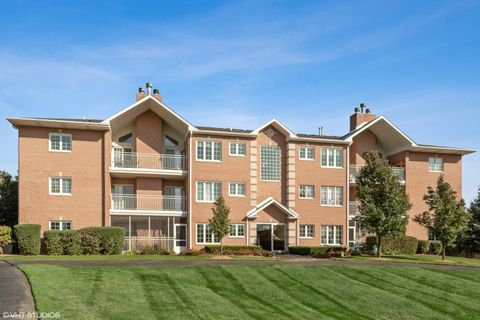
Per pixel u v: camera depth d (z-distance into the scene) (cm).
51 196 3145
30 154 3134
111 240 2988
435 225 3000
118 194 3384
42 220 3111
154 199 3469
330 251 3362
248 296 1702
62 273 1777
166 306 1441
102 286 1614
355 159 4006
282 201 3675
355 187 3975
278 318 1445
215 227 3045
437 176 3991
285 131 3691
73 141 3228
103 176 3250
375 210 2902
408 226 3828
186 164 3550
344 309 1645
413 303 1766
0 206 3984
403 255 3347
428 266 2559
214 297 1622
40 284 1542
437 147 3925
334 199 3756
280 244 3600
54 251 2884
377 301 1762
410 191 3884
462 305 1781
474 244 3741
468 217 3073
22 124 3117
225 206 3112
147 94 3588
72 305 1336
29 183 3112
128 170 3347
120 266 2077
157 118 3622
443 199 3017
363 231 3662
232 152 3562
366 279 2097
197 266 2144
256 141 3628
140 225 3491
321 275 2109
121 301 1441
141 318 1285
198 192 3456
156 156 3541
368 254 3359
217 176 3491
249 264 2297
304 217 3656
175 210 3500
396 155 4044
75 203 3183
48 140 3180
